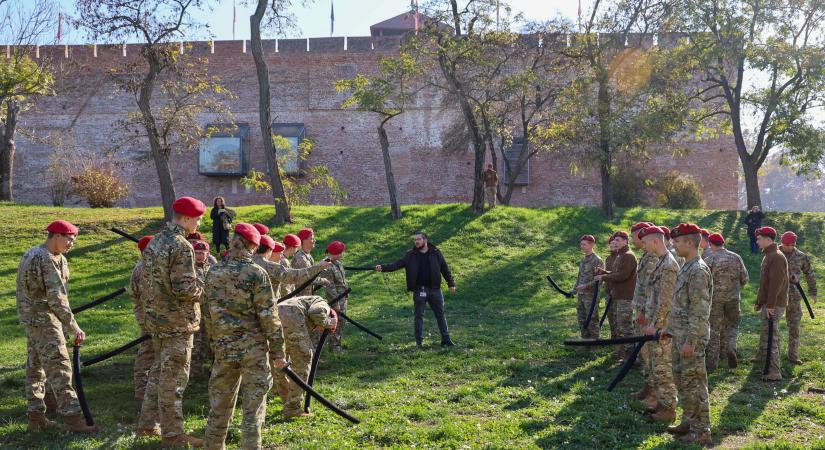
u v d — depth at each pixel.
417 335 11.82
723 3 29.28
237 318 5.48
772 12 29.02
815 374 9.28
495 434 6.61
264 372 5.48
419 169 41.22
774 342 9.09
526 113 38.25
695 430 6.48
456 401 8.11
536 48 33.06
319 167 31.16
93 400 8.33
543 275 20.58
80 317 15.24
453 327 14.24
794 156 30.98
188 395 8.50
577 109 28.83
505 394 8.31
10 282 19.12
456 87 27.58
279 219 25.17
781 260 9.03
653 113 28.42
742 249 24.09
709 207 40.75
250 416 5.39
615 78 30.11
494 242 23.62
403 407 7.70
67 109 41.62
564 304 17.80
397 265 11.93
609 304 10.29
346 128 41.47
